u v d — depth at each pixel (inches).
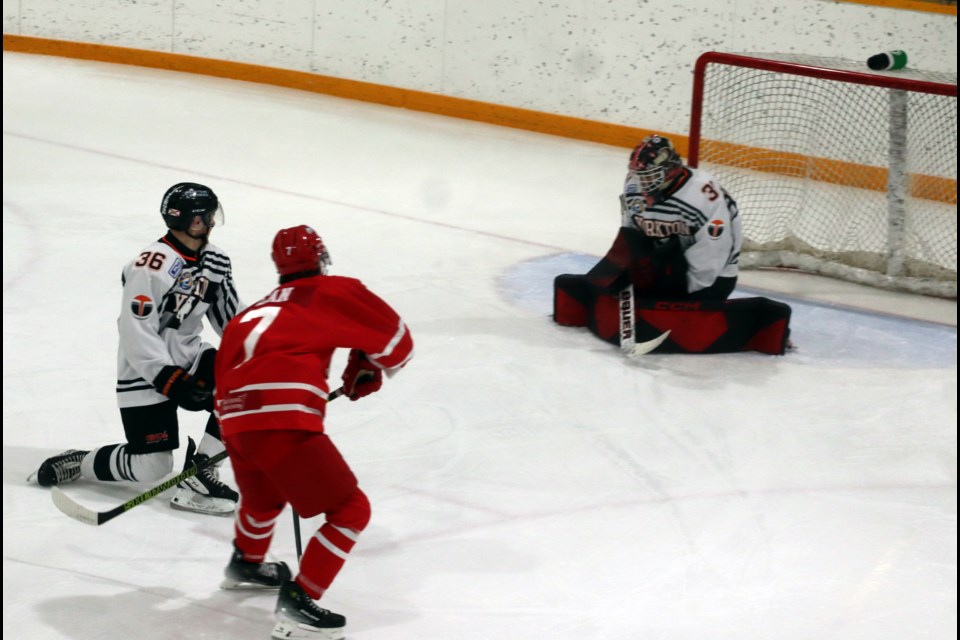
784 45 1051.3
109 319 585.9
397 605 347.3
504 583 363.6
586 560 381.7
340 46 1253.7
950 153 922.1
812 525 415.8
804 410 527.8
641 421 503.5
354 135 1103.0
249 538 335.3
